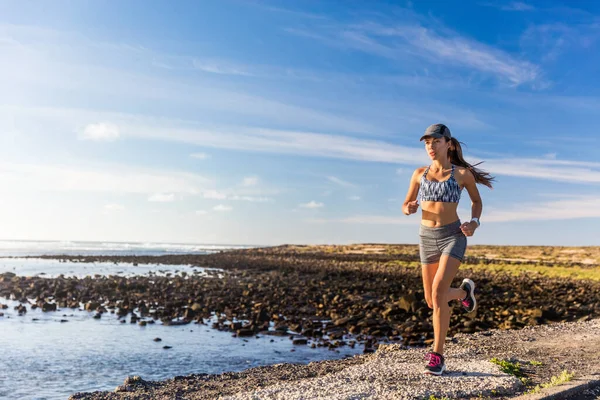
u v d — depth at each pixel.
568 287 32.25
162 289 25.78
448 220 6.16
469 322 15.23
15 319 16.03
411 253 99.69
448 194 6.12
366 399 5.20
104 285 26.88
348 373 6.30
